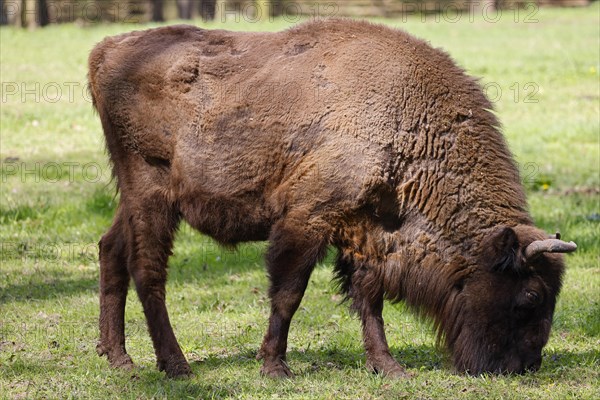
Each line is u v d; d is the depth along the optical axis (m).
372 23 16.03
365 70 15.25
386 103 15.05
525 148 37.72
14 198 29.20
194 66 16.00
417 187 15.16
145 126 16.22
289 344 17.66
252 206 15.72
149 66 16.25
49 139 38.34
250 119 15.48
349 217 15.16
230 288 22.05
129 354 17.12
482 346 14.95
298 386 14.77
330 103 15.11
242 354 16.91
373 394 14.37
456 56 56.72
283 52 15.83
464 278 15.09
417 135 15.09
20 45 62.94
